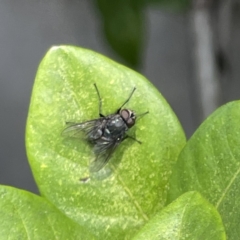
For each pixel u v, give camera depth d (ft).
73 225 0.40
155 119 0.43
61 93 0.42
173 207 0.39
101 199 0.43
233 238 0.40
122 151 0.43
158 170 0.43
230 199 0.41
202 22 0.65
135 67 0.64
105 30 0.63
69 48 0.43
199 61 0.65
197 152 0.42
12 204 0.39
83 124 0.43
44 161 0.42
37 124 0.42
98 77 0.43
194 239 0.39
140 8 0.62
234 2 0.70
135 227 0.43
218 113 0.41
